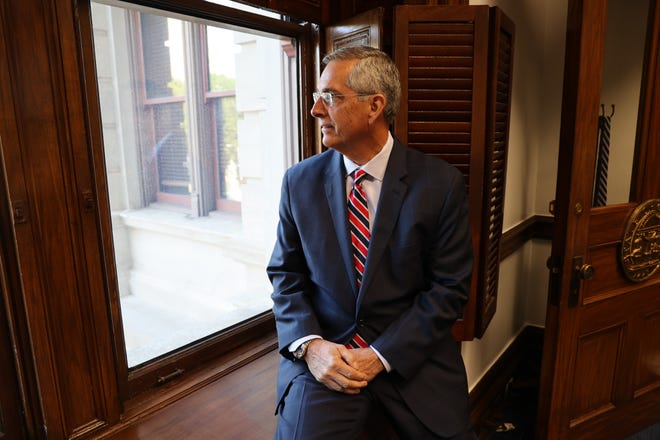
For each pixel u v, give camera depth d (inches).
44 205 37.3
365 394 39.8
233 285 90.7
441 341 42.7
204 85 83.0
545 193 94.5
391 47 56.3
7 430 38.7
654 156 61.8
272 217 89.2
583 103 53.7
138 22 72.9
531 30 81.8
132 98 74.0
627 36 76.0
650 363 70.1
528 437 73.2
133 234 75.7
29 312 37.3
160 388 51.8
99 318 42.4
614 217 60.4
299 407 38.5
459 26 51.0
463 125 52.7
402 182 41.1
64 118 37.9
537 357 97.3
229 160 88.4
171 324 75.3
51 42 36.5
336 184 42.2
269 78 82.0
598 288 61.6
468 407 42.2
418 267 41.5
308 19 57.3
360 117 39.1
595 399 65.9
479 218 54.9
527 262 97.0
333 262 41.3
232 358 59.1
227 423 46.6
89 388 42.6
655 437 70.6
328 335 43.1
